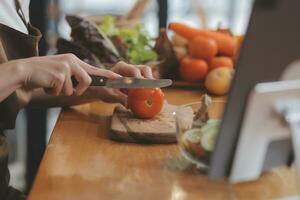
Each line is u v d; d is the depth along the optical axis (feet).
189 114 2.80
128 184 2.57
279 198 2.46
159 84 3.14
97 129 3.28
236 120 2.10
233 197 2.47
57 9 6.90
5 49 3.58
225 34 4.50
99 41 4.02
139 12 5.44
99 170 2.70
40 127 6.58
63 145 3.00
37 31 3.80
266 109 2.09
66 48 4.06
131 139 3.04
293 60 2.00
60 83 3.03
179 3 8.96
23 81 3.03
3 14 3.60
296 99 2.09
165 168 2.73
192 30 4.43
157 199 2.44
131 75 3.43
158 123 3.18
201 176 2.65
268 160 2.27
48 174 2.64
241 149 2.16
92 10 8.42
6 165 3.55
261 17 1.86
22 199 3.57
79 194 2.47
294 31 1.93
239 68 1.97
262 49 1.94
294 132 2.12
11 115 3.51
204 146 2.61
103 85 3.16
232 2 8.99
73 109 3.69
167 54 4.26
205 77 4.17
